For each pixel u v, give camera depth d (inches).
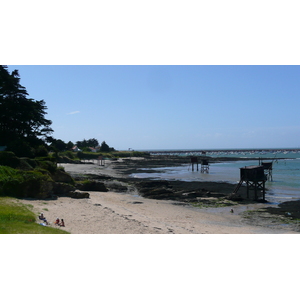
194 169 3892.7
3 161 1429.6
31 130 2568.9
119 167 4264.3
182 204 1459.2
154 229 863.7
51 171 1644.9
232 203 1488.7
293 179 2551.7
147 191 1845.5
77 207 1112.8
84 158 5497.1
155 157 7170.3
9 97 2449.6
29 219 791.1
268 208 1378.0
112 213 1056.8
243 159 6520.7
